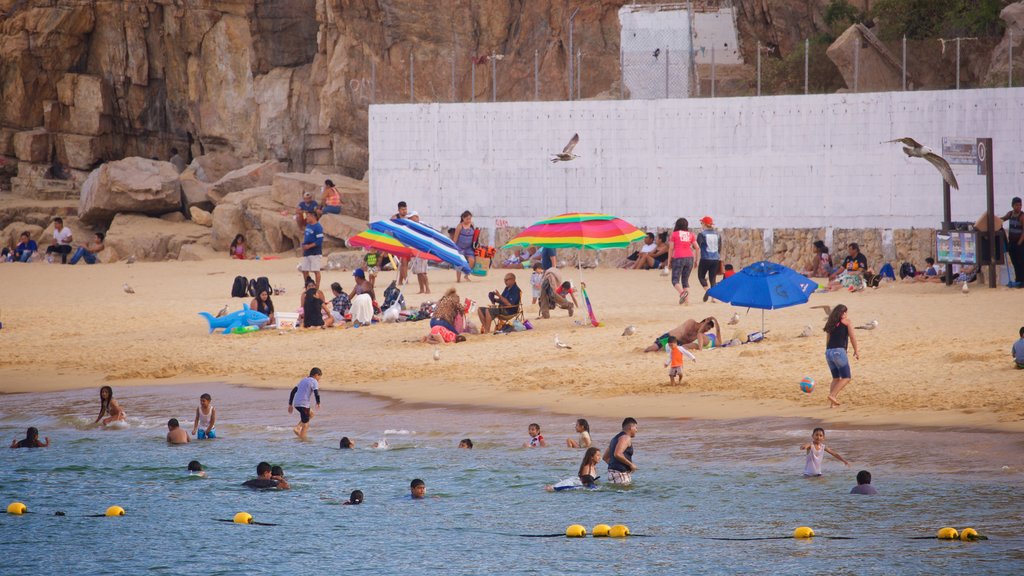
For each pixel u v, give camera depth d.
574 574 25.83
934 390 41.47
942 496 29.50
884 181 88.69
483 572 26.36
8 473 37.72
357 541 29.30
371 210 99.12
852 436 36.69
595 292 75.25
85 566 27.78
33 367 59.69
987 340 49.41
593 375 49.28
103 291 85.06
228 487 35.38
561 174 95.62
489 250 86.94
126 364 58.94
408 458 38.09
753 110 91.25
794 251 90.69
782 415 40.69
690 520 29.36
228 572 27.06
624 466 33.31
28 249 112.12
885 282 77.25
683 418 41.44
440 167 97.62
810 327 54.47
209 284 87.56
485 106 96.62
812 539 26.98
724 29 106.56
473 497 33.06
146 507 33.22
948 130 87.19
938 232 69.31
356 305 66.38
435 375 52.44
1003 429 35.88
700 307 65.75
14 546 29.53
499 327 61.50
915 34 105.06
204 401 42.66
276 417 45.91
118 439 42.97
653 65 100.88
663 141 93.38
